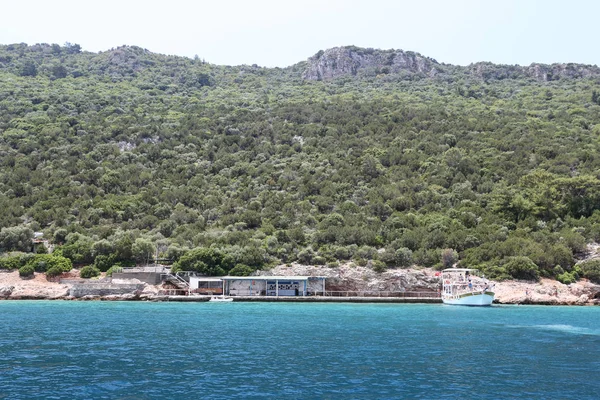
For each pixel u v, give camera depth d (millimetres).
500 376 38406
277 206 124750
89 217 120688
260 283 100750
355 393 33906
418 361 42938
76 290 95375
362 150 148750
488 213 117938
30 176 138000
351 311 79562
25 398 32125
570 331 59781
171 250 106562
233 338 53094
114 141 158500
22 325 60438
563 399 33156
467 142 149375
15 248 108312
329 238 110312
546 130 158750
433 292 99438
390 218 116250
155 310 78688
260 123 168250
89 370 38812
